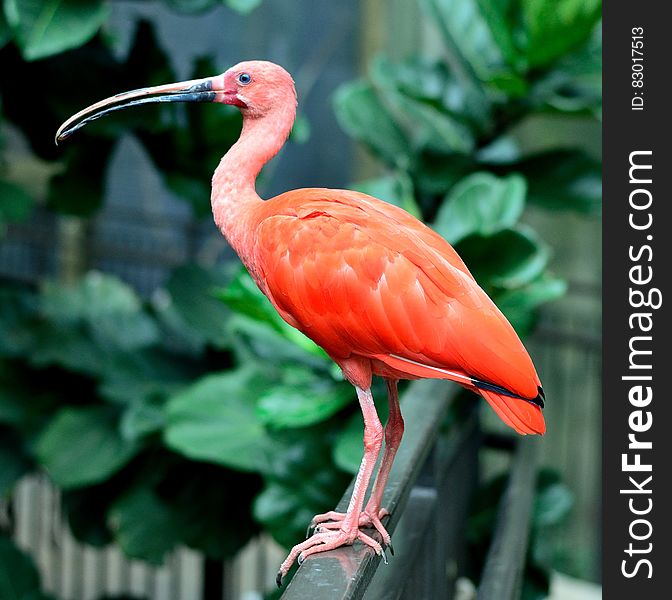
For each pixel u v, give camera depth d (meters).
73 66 7.97
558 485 7.77
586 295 14.20
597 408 13.55
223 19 13.40
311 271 3.60
